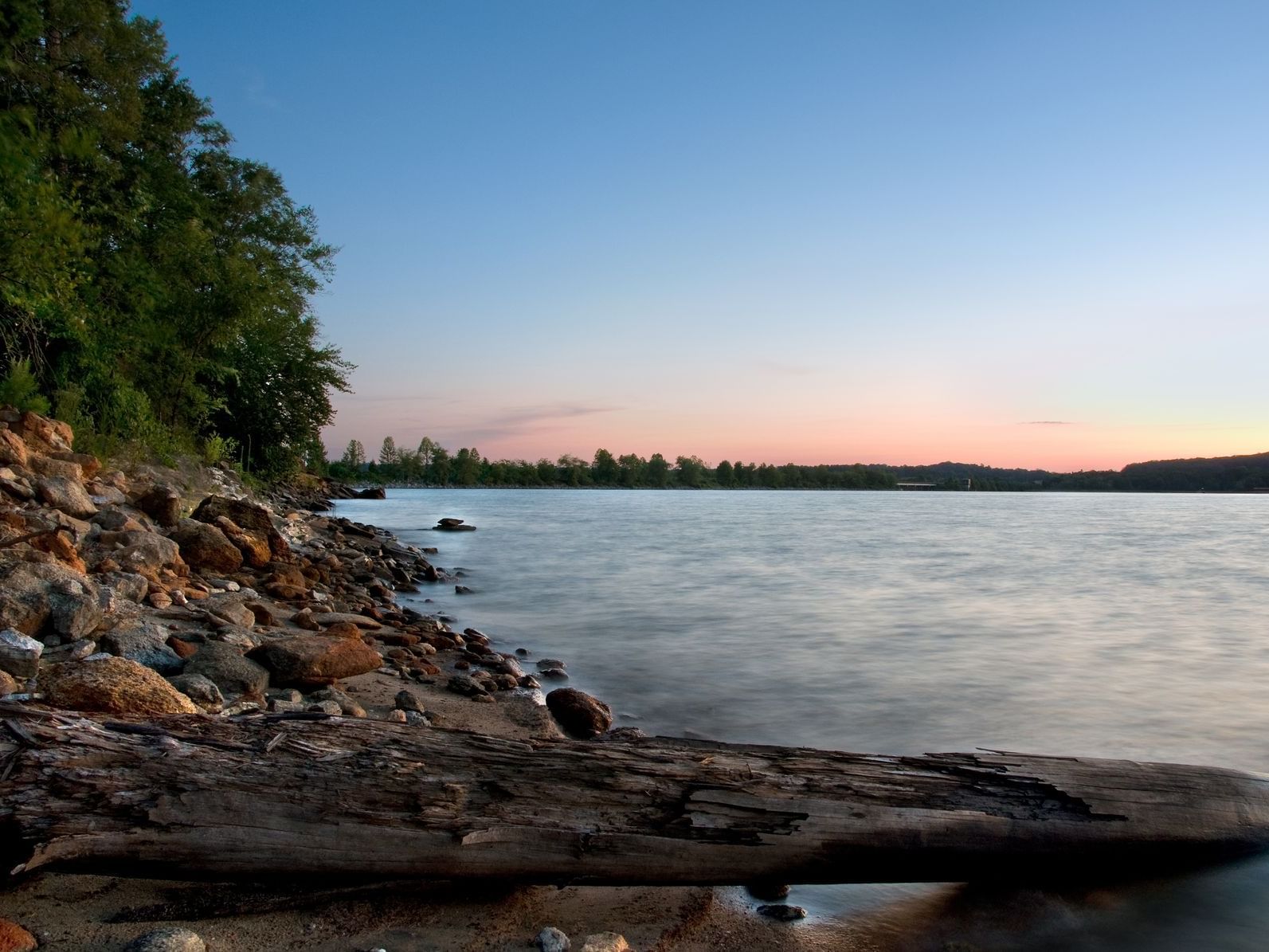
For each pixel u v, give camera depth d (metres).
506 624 12.55
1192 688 8.53
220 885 3.29
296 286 35.59
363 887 3.35
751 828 3.47
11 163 12.55
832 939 3.35
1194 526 52.53
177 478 16.88
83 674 4.41
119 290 19.62
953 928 3.48
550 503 80.12
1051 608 14.91
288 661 6.22
